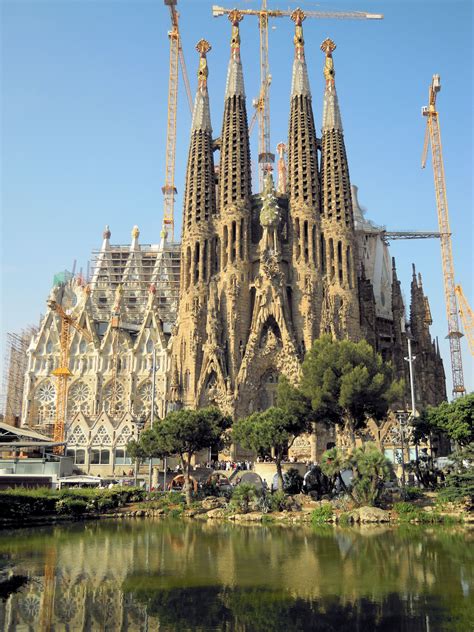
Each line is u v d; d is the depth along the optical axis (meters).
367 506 51.06
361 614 21.83
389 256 158.12
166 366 126.81
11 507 50.06
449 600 23.64
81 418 93.25
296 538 41.03
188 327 111.19
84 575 28.66
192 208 117.81
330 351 65.38
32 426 116.88
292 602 23.55
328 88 124.25
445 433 66.44
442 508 51.12
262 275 109.06
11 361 160.38
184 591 25.42
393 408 104.38
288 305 110.00
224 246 114.12
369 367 64.44
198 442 64.38
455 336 154.75
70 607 23.05
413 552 34.31
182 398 107.50
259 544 38.38
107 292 155.75
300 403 64.62
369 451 54.84
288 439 64.06
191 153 121.94
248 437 64.12
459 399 66.31
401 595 24.48
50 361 131.38
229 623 20.97
